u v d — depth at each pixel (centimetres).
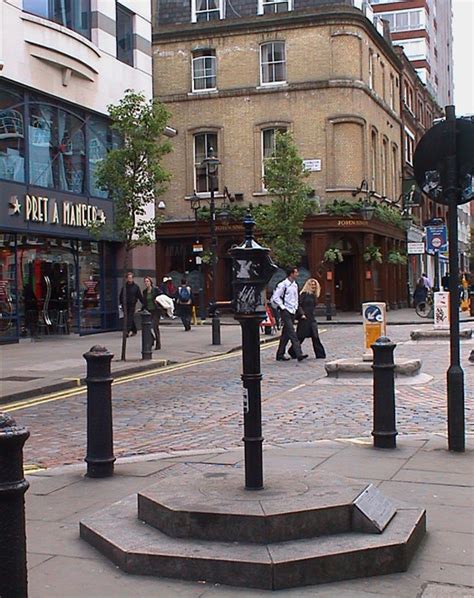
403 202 4344
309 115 3531
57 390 1315
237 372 1501
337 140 3509
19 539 342
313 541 446
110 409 682
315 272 3456
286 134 3195
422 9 7188
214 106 3650
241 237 3562
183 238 3691
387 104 4144
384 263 3959
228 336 2312
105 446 674
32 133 2098
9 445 340
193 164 3691
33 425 989
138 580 432
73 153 2277
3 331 2033
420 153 736
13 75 2000
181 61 3700
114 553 457
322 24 3506
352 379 1276
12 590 338
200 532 457
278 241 3147
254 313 502
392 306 4184
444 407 1023
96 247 2439
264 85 3588
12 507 341
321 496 481
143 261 2655
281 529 447
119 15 2562
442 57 8500
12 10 1989
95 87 2366
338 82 3481
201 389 1273
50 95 2155
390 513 484
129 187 1691
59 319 2261
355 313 3594
